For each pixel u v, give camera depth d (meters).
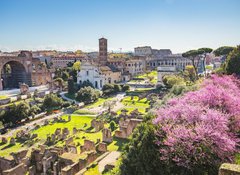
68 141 47.31
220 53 79.50
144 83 131.62
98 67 131.50
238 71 39.31
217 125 19.27
